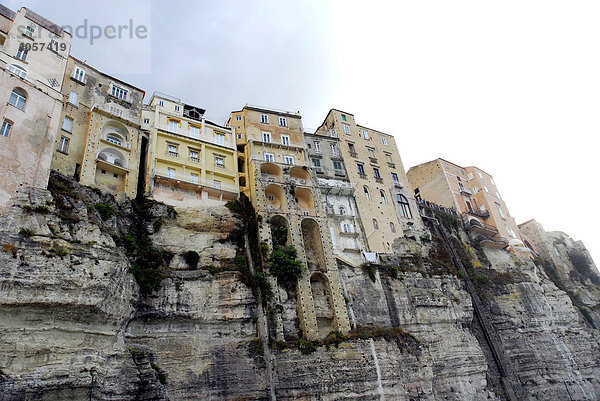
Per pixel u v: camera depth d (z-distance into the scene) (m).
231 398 35.44
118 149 44.75
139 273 36.25
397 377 43.09
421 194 86.62
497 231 79.88
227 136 55.25
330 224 55.88
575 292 87.44
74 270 30.20
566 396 58.38
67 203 33.75
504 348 58.78
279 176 54.84
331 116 72.88
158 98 53.19
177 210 44.69
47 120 36.31
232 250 44.41
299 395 37.84
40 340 27.75
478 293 62.34
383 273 53.09
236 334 39.03
